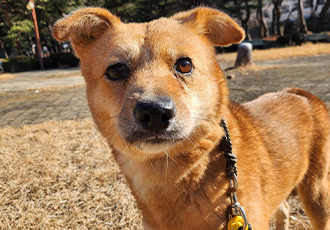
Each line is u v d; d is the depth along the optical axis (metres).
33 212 0.33
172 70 0.20
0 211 0.33
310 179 0.27
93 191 0.36
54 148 0.49
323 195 0.27
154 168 0.20
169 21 0.23
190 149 0.19
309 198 0.27
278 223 0.30
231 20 0.23
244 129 0.24
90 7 0.26
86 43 0.24
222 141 0.20
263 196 0.22
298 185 0.28
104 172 0.40
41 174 0.41
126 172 0.22
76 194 0.36
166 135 0.17
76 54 0.25
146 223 0.22
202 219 0.19
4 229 0.31
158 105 0.17
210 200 0.19
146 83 0.18
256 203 0.21
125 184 0.38
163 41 0.21
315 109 0.29
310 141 0.27
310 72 1.05
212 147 0.20
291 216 0.32
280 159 0.24
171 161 0.19
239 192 0.20
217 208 0.19
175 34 0.21
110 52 0.21
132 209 0.33
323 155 0.27
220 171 0.20
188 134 0.18
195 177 0.19
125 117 0.18
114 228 0.30
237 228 0.18
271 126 0.26
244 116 0.25
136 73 0.20
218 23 0.24
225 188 0.20
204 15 0.23
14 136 0.56
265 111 0.28
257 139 0.24
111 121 0.21
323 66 1.17
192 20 0.23
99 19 0.23
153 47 0.21
